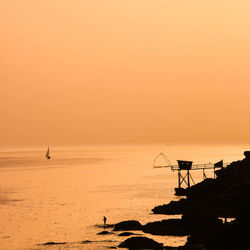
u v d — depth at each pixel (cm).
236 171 9100
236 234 5212
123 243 6344
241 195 7231
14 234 7581
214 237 5388
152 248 6134
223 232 5328
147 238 6356
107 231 7500
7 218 9169
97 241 6794
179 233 6888
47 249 6384
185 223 7231
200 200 8612
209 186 8700
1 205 11081
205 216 7231
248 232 5159
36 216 9381
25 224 8500
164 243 6366
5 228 8106
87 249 6247
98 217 9088
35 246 6638
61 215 9450
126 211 9712
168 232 6956
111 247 6300
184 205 8881
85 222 8569
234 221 5438
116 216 9112
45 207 10656
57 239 7081
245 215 5409
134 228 7531
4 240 7112
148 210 9731
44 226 8262
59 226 8206
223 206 7269
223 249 5106
